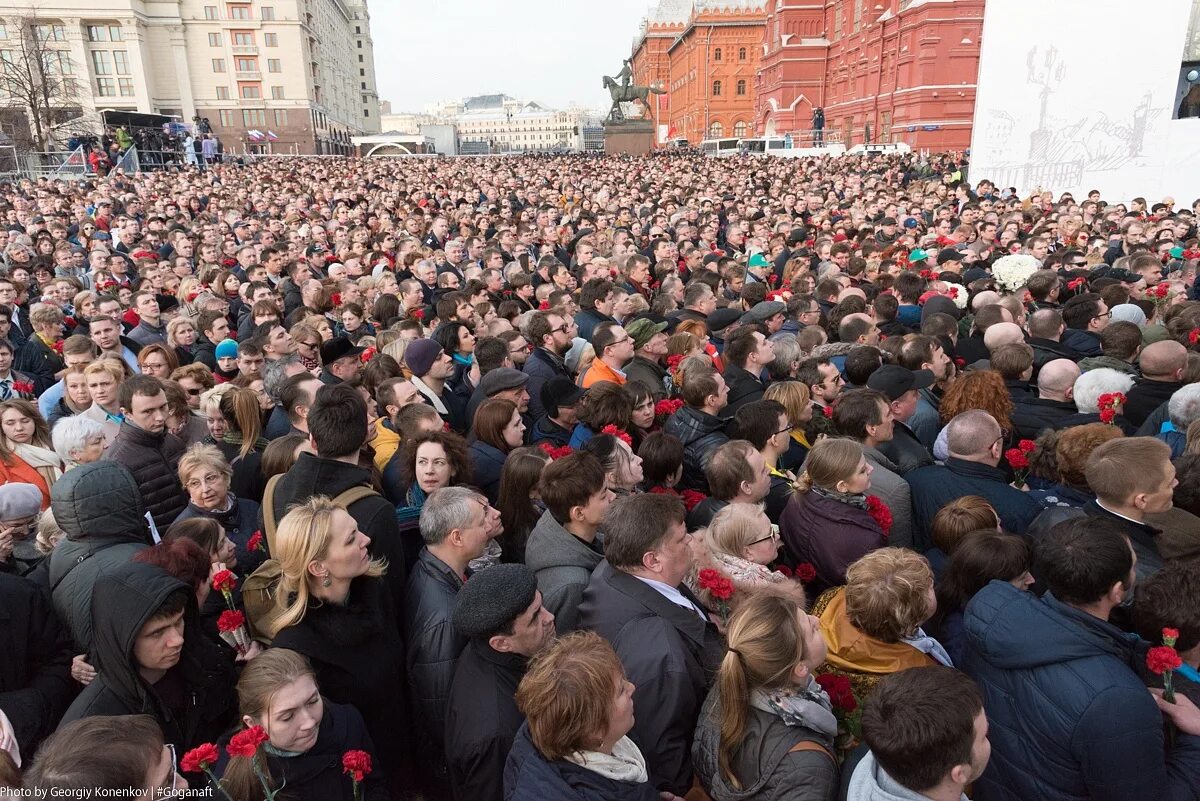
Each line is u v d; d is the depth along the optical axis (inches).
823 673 108.6
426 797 126.0
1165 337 245.9
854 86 1792.6
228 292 375.6
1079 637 93.5
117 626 95.7
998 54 891.4
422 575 125.6
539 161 1594.5
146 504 159.8
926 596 106.0
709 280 371.2
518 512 149.9
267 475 161.0
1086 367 218.7
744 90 2802.7
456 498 125.4
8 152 1243.8
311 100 3211.1
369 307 325.7
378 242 532.4
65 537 128.8
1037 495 152.0
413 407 168.6
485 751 98.3
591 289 309.3
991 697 100.2
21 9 2549.2
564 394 197.3
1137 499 126.1
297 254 435.2
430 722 118.4
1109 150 809.5
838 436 160.7
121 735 78.2
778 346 235.0
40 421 185.5
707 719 98.0
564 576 123.9
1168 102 762.2
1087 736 88.6
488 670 103.5
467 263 451.2
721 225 631.2
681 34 3004.4
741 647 91.4
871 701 83.2
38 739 106.3
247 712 94.4
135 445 162.6
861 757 88.5
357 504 131.3
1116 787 87.6
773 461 168.7
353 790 100.5
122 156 1296.8
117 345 257.4
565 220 644.1
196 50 2992.1
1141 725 87.4
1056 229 508.7
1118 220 531.5
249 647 120.5
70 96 2060.8
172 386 191.9
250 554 152.3
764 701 91.4
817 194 777.6
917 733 76.7
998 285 336.2
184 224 616.4
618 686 85.8
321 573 108.7
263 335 244.2
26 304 340.5
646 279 385.7
